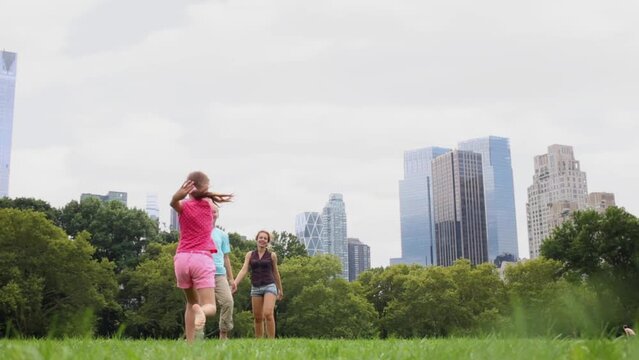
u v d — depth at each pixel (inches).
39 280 1777.8
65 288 1908.2
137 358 123.7
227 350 159.2
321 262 2659.9
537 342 94.5
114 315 2310.5
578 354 102.0
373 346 219.8
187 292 301.9
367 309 2674.7
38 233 1882.4
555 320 90.5
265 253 511.8
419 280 2709.2
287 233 3238.2
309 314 2438.5
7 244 1863.9
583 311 91.7
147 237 2623.0
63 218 2544.3
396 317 2657.5
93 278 2018.9
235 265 2409.0
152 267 2292.1
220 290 485.1
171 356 134.6
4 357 104.5
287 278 2618.1
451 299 2598.4
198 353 147.3
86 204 2578.7
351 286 2689.5
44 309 1854.1
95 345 165.8
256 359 136.6
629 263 2116.1
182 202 299.1
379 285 3078.2
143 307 2228.1
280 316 2549.2
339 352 166.1
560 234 2423.7
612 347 100.6
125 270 2389.3
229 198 306.7
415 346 198.2
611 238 2215.8
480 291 2682.1
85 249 1961.1
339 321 2484.0
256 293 510.9
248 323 2191.2
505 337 97.0
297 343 292.2
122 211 2578.7
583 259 2237.9
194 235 298.5
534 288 2319.1
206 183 302.5
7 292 1672.0
